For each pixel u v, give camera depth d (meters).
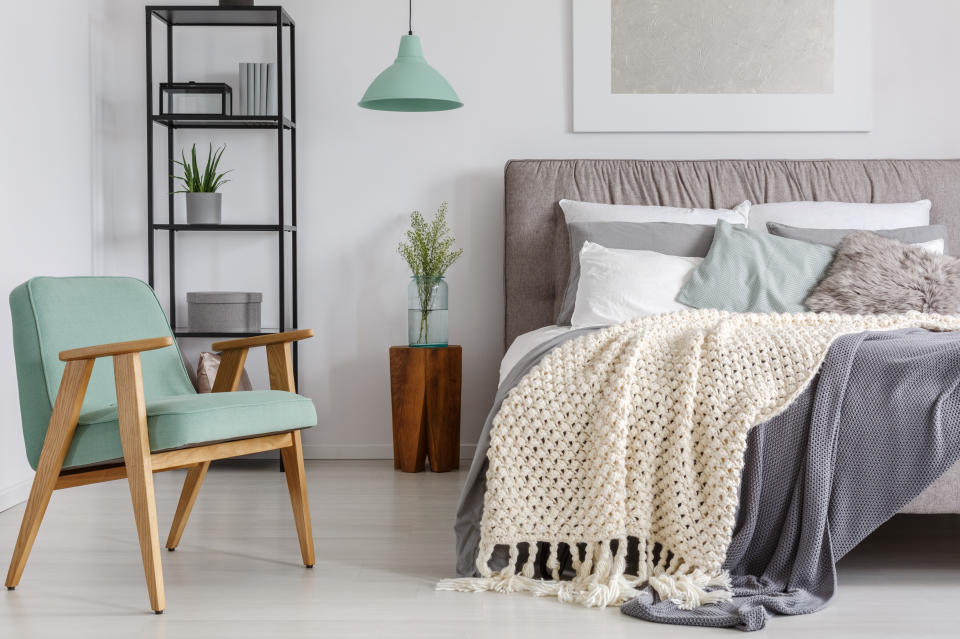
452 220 4.08
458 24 4.04
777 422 2.13
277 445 2.34
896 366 2.10
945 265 2.95
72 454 2.18
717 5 4.02
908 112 4.05
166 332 2.73
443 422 3.74
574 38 4.02
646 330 2.38
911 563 2.41
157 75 4.05
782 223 3.59
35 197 3.35
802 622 1.97
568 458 2.22
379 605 2.10
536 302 3.85
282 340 2.47
